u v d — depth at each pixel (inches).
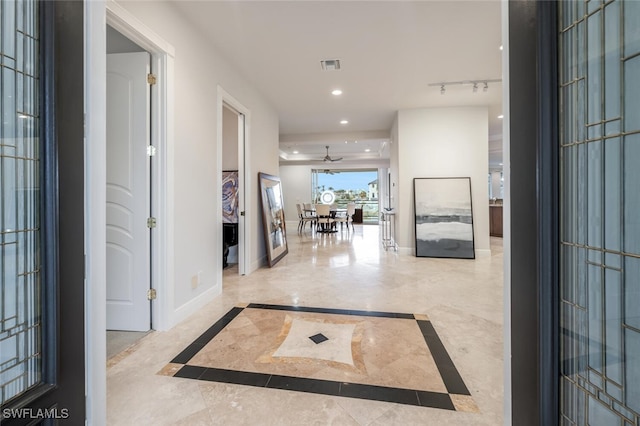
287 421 54.1
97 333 44.7
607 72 28.0
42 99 37.1
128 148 90.7
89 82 43.5
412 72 152.3
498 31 115.7
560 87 31.2
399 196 218.2
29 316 37.1
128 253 91.2
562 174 31.2
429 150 213.9
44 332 37.3
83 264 42.6
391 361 74.3
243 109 153.9
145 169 90.2
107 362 73.7
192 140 106.7
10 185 35.8
